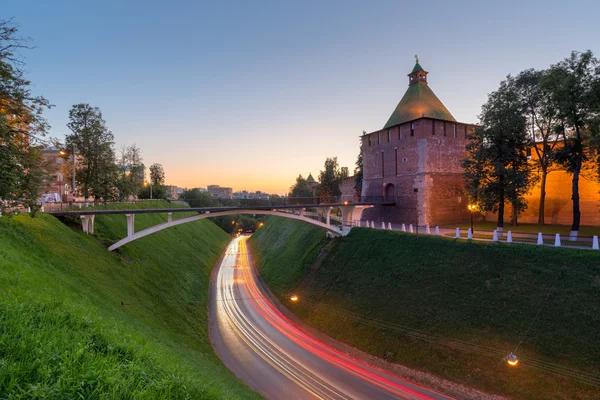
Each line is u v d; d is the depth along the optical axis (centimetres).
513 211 2769
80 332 556
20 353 426
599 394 1135
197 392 526
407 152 3198
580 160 1941
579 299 1355
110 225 2736
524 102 2527
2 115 1366
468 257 1817
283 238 4606
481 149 2350
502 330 1445
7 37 1434
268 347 1978
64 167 3077
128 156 4766
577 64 1772
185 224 4972
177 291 2464
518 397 1260
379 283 2106
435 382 1473
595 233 2180
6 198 1409
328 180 5422
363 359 1770
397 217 3309
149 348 703
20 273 890
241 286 3306
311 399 1439
